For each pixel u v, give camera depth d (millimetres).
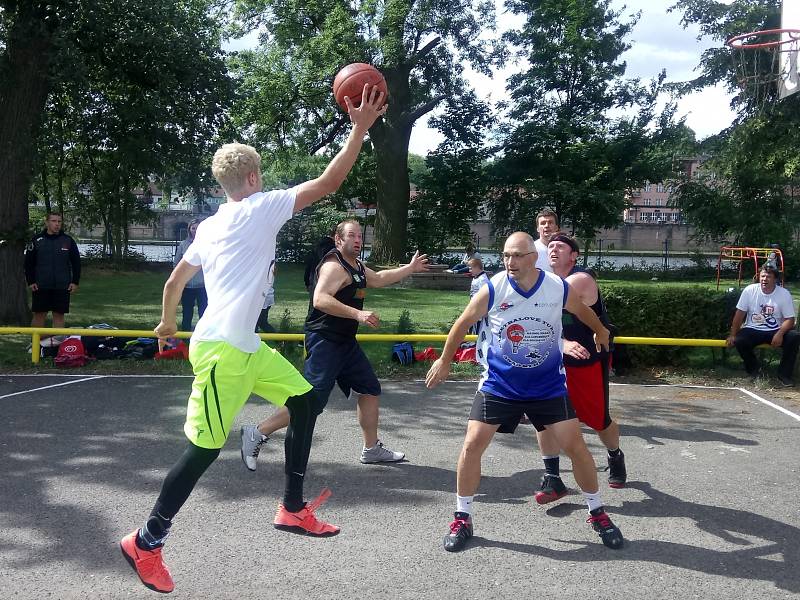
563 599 3732
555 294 4262
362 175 39594
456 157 37625
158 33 14344
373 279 5664
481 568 4078
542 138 35719
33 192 31969
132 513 4773
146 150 14961
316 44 28828
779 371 9242
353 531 4562
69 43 12836
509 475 5676
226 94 15453
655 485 5492
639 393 8766
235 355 3592
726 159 31875
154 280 25984
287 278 27672
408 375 9586
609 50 36156
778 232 32594
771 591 3840
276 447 6238
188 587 3818
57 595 3705
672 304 9938
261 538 4434
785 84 11203
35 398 7969
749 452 6383
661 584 3906
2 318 13297
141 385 8672
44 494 5090
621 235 68562
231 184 3729
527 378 4293
